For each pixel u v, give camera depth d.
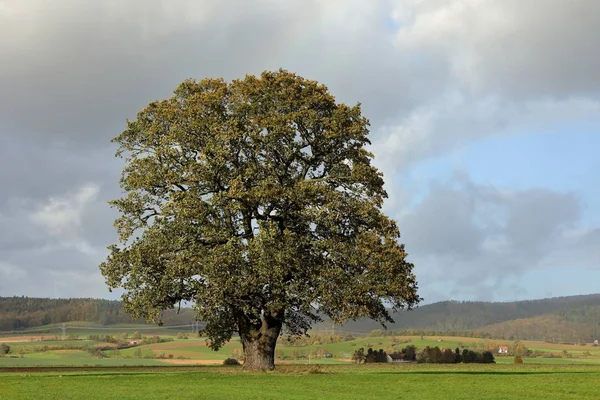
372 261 42.03
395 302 43.94
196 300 41.12
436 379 41.47
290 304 42.94
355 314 41.44
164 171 44.03
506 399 30.81
